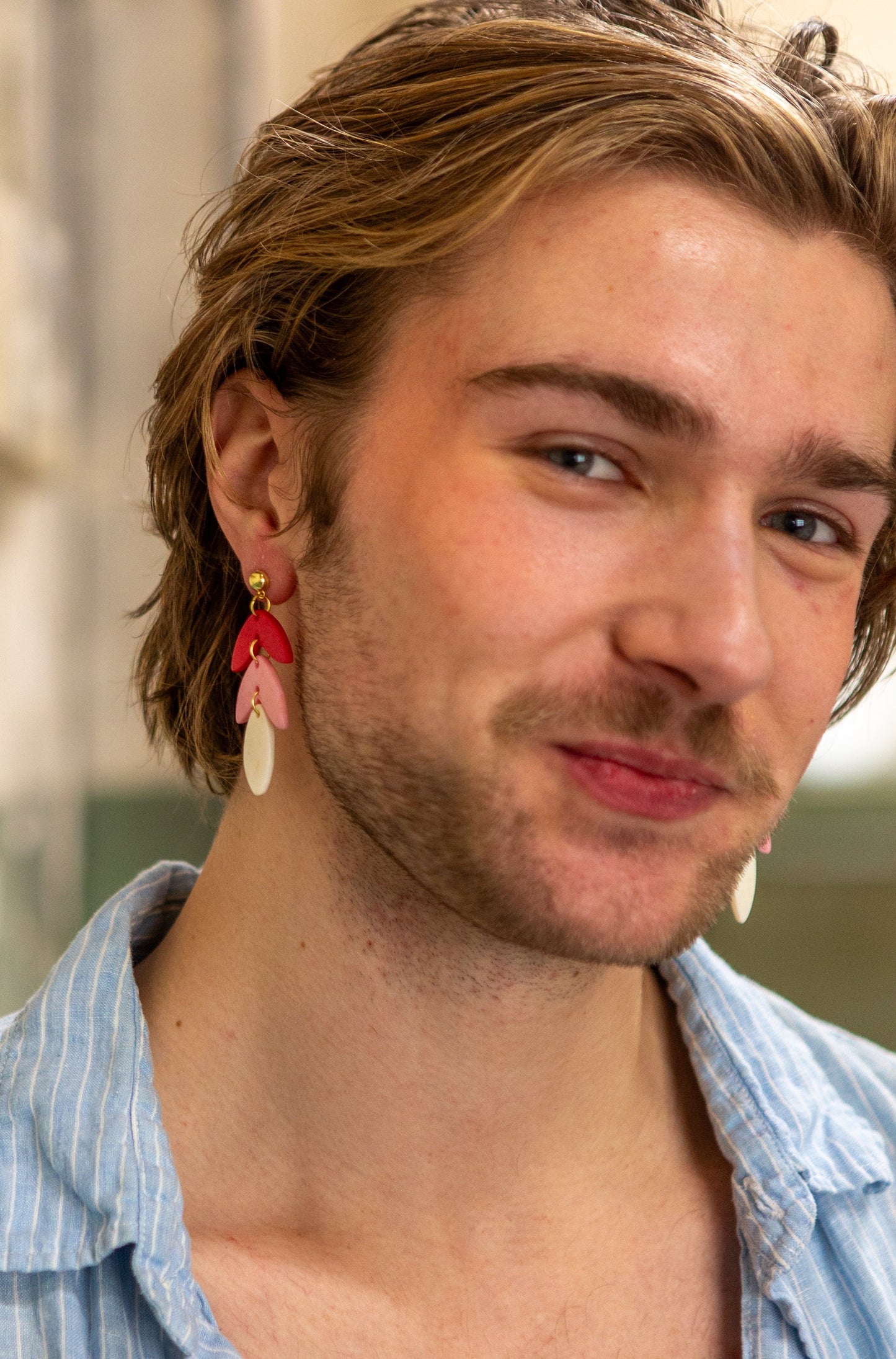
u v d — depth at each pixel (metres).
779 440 0.96
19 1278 1.00
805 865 3.47
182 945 1.13
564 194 0.96
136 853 2.88
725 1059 1.18
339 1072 1.05
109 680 2.86
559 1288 1.07
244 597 1.23
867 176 1.01
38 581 2.80
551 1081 1.08
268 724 1.08
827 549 1.05
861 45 2.64
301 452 1.08
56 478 2.82
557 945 0.96
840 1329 1.11
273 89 2.95
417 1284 1.05
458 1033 1.04
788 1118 1.16
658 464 0.96
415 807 0.98
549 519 0.95
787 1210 1.10
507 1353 1.04
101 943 1.12
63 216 2.81
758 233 0.97
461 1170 1.06
